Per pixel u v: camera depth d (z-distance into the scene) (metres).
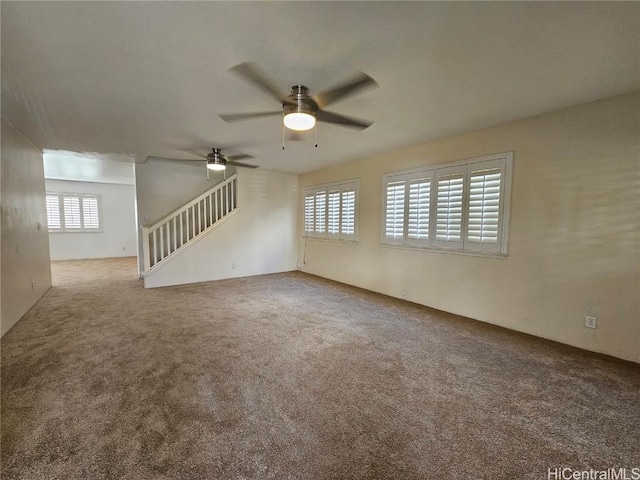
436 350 2.74
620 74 2.15
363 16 1.56
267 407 1.88
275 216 6.53
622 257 2.54
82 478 1.34
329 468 1.42
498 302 3.36
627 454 1.54
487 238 3.41
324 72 2.14
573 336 2.83
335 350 2.72
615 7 1.47
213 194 6.02
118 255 9.14
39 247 4.36
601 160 2.62
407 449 1.55
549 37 1.73
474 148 3.50
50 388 2.05
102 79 2.25
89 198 8.66
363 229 5.10
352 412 1.84
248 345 2.81
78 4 1.45
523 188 3.11
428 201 4.03
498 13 1.53
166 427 1.68
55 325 3.27
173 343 2.83
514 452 1.54
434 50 1.87
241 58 1.97
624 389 2.11
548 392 2.08
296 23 1.62
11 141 3.31
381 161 4.71
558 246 2.89
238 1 1.45
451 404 1.94
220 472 1.39
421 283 4.18
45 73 2.15
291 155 4.81
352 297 4.57
